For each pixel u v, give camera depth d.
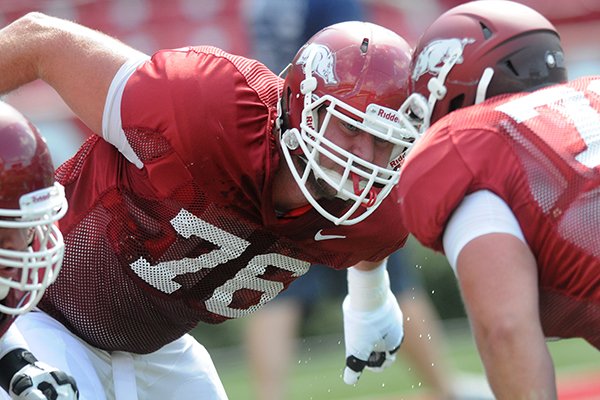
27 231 8.41
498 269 7.31
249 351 16.08
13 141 8.17
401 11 30.70
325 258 10.41
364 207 9.87
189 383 11.43
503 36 8.20
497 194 7.62
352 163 9.38
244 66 9.96
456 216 7.63
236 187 9.67
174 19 29.80
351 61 9.40
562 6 32.75
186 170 9.61
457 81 8.25
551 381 7.07
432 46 8.38
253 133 9.64
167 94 9.59
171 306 10.44
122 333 10.57
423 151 7.87
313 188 9.68
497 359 7.16
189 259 10.12
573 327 7.98
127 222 10.05
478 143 7.75
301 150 9.51
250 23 17.36
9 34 10.03
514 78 8.20
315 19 16.84
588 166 7.75
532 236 7.66
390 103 9.30
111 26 29.72
